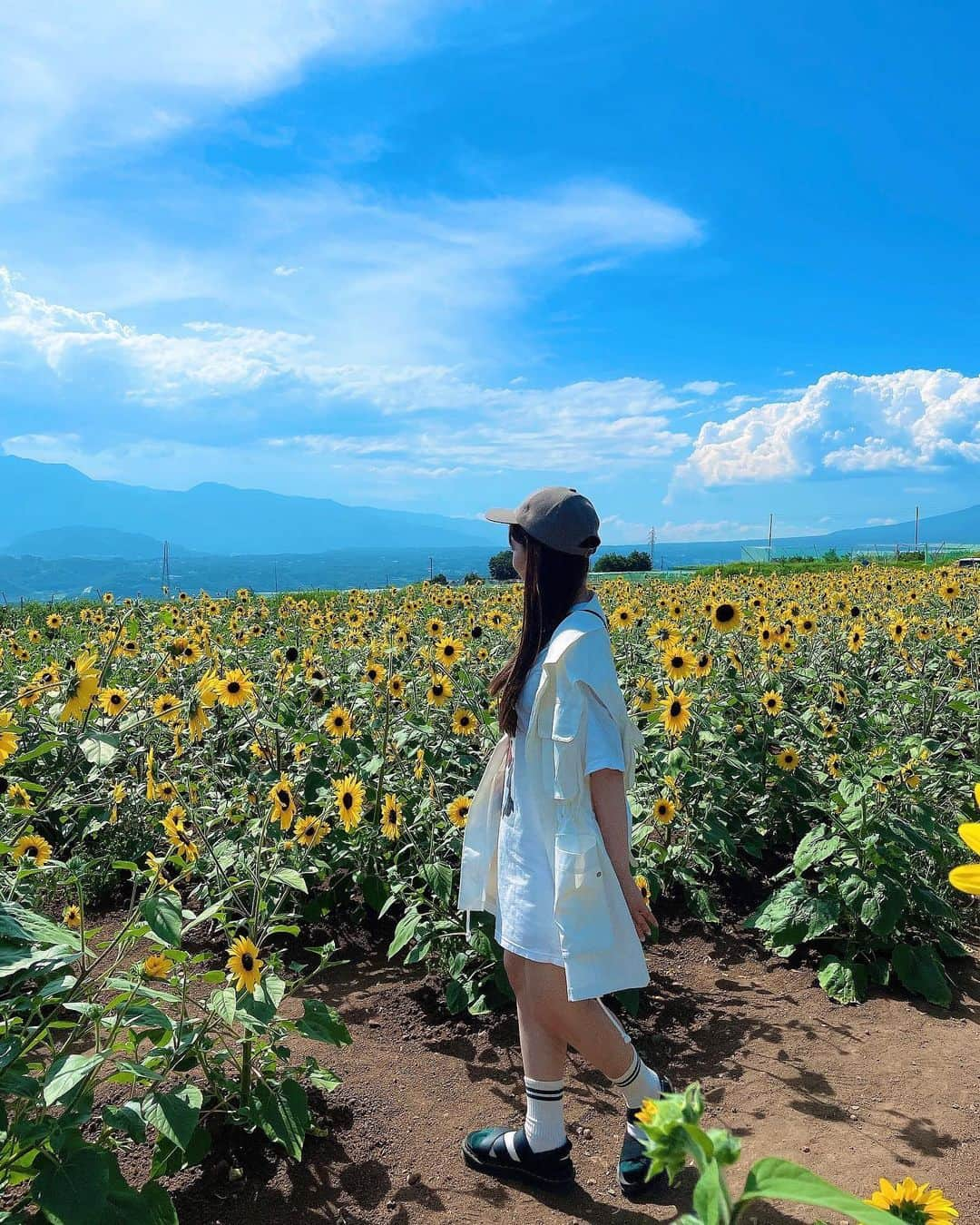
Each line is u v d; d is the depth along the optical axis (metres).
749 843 5.58
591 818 2.74
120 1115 2.50
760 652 7.57
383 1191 3.01
